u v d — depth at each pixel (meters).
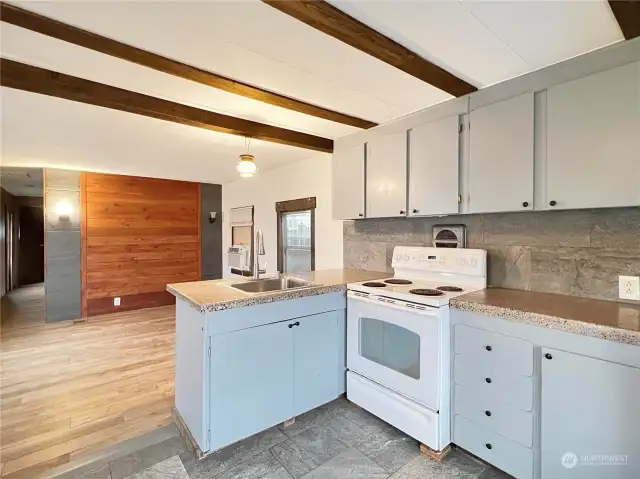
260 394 2.04
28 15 1.36
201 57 1.73
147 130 2.88
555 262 2.05
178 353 2.25
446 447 1.94
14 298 6.49
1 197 6.52
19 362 3.30
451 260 2.44
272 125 2.86
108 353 3.55
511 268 2.25
